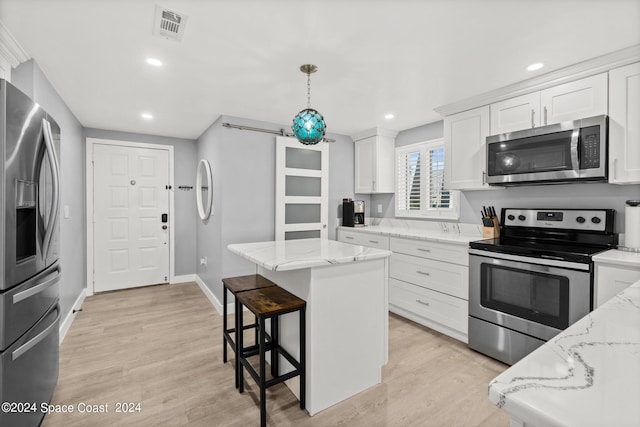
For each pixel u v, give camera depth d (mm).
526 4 1520
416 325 3049
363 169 4273
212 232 3766
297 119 2078
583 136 2072
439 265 2846
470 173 2836
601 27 1702
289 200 3793
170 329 2930
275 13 1608
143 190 4332
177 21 1681
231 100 2930
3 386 1299
